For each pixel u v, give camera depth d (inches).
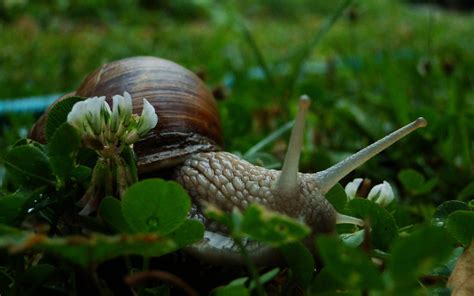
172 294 5.8
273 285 5.9
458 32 34.0
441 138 10.2
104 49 23.9
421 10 57.7
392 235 5.8
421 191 8.1
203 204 6.4
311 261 5.1
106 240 4.1
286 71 19.1
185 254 5.8
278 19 51.0
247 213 4.5
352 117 11.3
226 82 17.7
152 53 21.1
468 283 5.2
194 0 26.2
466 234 5.4
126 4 40.2
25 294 5.2
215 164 6.6
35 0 35.6
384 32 33.6
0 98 15.4
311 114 11.7
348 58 18.3
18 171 5.5
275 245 4.6
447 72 13.3
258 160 8.0
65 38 26.4
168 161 6.8
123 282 5.8
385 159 10.1
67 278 5.4
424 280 6.1
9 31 27.4
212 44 22.0
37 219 6.4
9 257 5.5
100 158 5.6
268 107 14.0
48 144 5.4
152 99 7.1
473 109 12.1
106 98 7.1
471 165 10.2
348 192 6.6
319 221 6.0
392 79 10.8
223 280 5.9
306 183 6.1
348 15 17.7
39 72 19.2
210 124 7.4
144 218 4.8
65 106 5.9
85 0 38.7
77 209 5.7
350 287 4.5
